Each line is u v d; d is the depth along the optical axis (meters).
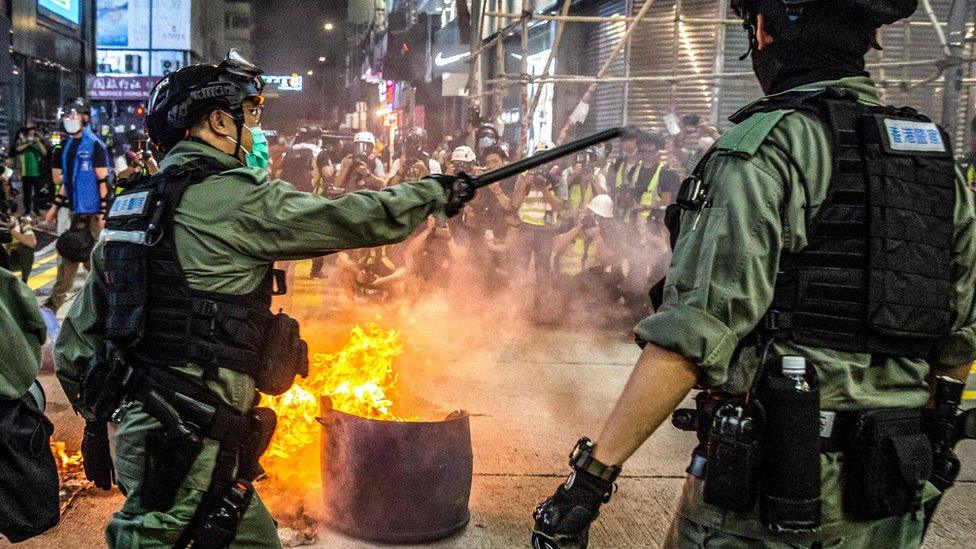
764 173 1.75
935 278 1.83
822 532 1.79
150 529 2.20
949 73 9.16
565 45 18.70
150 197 2.29
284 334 2.35
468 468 3.79
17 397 2.26
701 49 15.09
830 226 1.77
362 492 3.63
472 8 16.30
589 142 2.33
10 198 11.70
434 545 3.71
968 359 1.97
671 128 12.22
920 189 1.83
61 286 8.18
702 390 1.92
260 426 2.34
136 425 2.27
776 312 1.78
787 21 1.94
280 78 67.00
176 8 48.78
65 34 28.97
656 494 4.46
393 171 12.59
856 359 1.78
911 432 1.82
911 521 1.95
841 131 1.81
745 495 1.74
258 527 2.36
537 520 1.78
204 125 2.43
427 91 30.62
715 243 1.73
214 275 2.26
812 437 1.71
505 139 22.67
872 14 1.90
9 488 2.26
